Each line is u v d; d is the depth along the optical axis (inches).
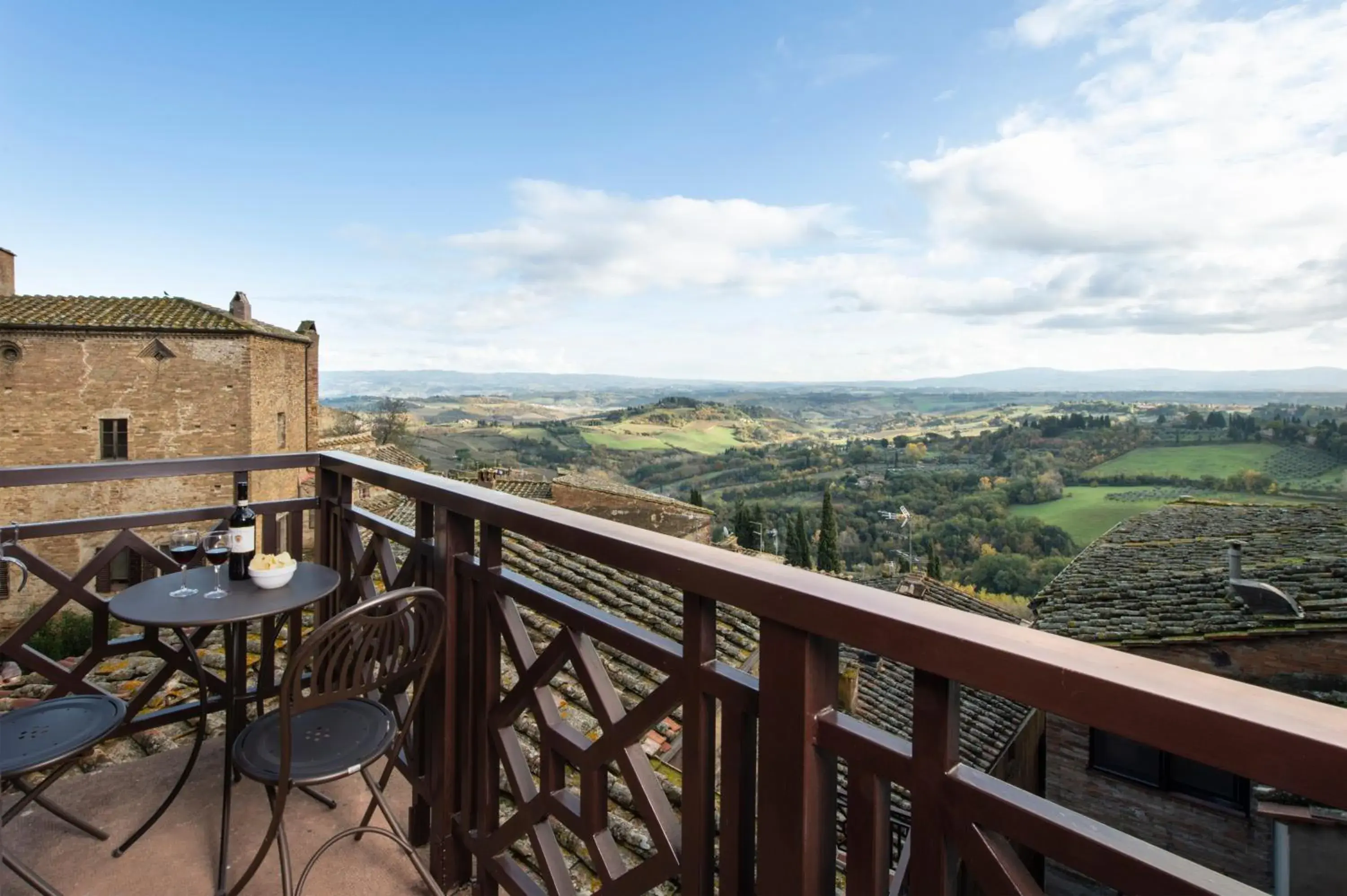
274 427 770.8
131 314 676.7
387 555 90.6
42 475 90.1
